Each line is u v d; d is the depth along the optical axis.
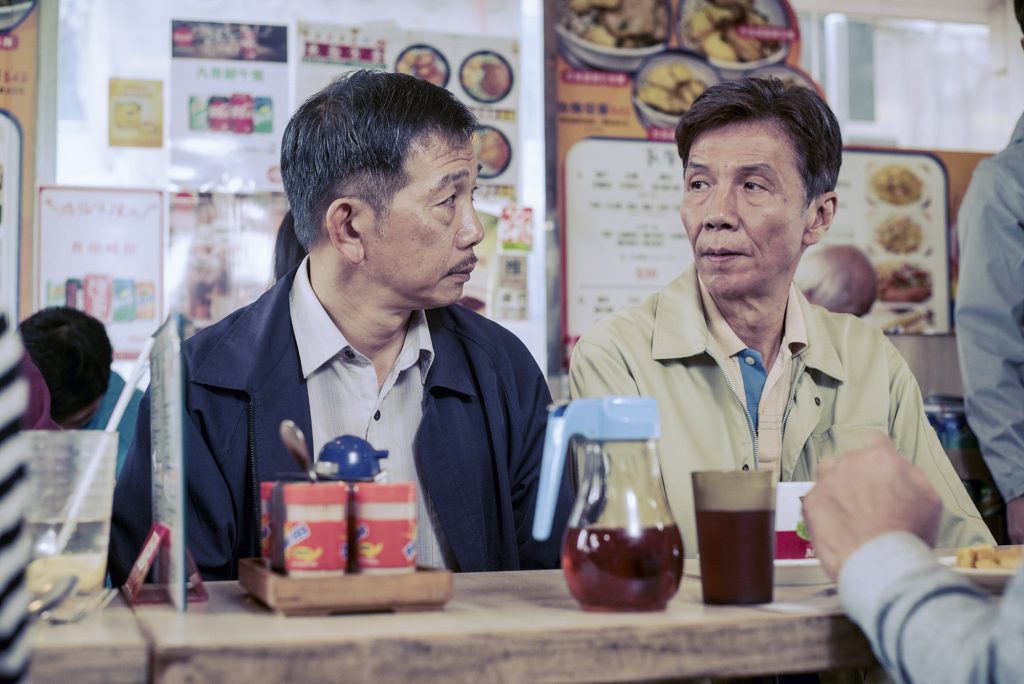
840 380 1.74
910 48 3.22
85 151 2.69
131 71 2.72
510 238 2.87
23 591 0.73
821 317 1.84
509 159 2.89
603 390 1.72
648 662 0.88
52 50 2.68
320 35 2.82
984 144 3.24
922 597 0.85
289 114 2.79
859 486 0.94
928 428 1.78
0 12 2.65
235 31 2.78
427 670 0.84
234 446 1.40
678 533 1.01
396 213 1.40
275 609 0.95
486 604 1.03
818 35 3.16
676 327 1.73
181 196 2.73
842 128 3.16
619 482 0.99
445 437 1.49
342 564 0.97
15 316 2.62
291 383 1.44
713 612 0.96
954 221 3.21
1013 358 2.57
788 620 0.93
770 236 1.64
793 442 1.71
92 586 1.00
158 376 1.14
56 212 2.66
